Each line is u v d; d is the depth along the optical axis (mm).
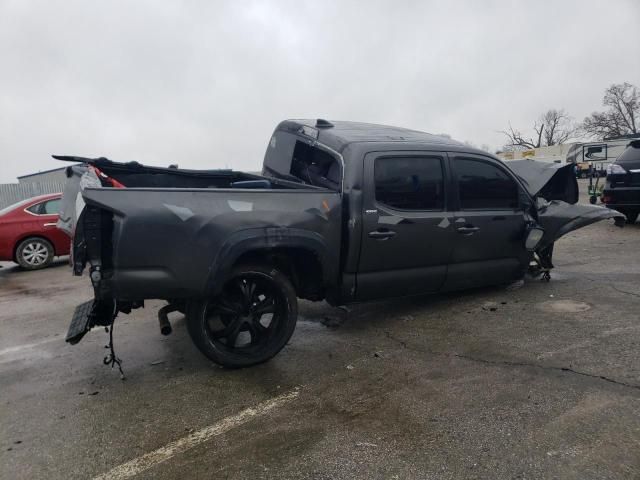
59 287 7609
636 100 65562
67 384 3697
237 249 3570
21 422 3109
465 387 3320
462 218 4805
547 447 2566
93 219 3240
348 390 3381
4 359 4324
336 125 5078
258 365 3891
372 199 4242
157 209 3324
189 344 4527
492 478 2346
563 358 3693
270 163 5730
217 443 2781
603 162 35594
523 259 5426
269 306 3973
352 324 4855
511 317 4773
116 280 3271
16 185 20047
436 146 4715
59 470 2572
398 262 4477
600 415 2850
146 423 3043
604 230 10383
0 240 9078
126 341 4668
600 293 5449
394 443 2688
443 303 5391
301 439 2781
